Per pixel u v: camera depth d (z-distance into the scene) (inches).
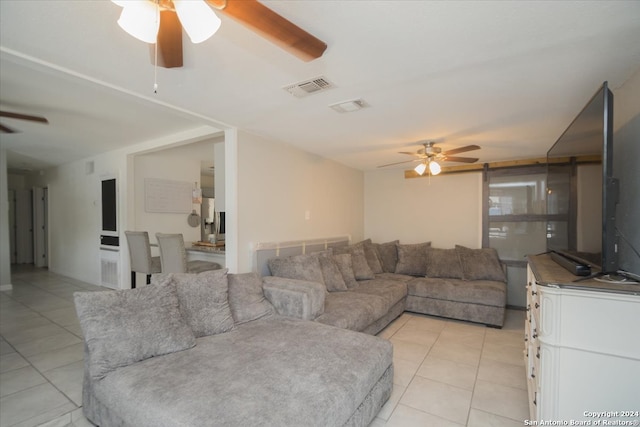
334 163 193.6
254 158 132.5
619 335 54.8
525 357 102.3
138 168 189.0
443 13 53.6
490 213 191.3
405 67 73.7
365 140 142.3
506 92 87.7
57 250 262.2
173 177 207.2
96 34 61.3
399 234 221.5
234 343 82.6
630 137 75.0
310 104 98.0
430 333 140.3
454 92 88.0
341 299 129.0
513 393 91.6
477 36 60.7
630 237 73.6
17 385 90.4
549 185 117.0
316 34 60.1
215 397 57.7
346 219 208.1
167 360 72.4
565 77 78.1
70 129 142.6
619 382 54.9
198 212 224.8
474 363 110.8
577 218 81.3
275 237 144.1
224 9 41.6
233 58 69.8
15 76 88.9
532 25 56.9
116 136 155.3
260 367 69.6
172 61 57.4
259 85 84.2
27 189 319.3
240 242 125.6
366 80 81.0
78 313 71.9
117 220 191.0
